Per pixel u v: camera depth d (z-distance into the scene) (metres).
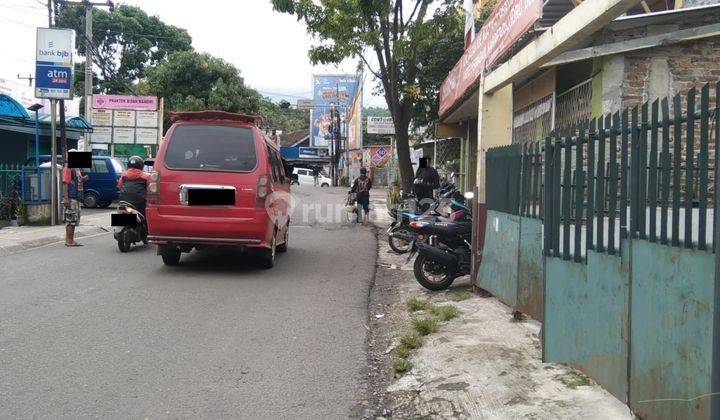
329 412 4.32
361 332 6.27
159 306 7.03
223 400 4.44
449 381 4.84
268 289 8.19
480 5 13.87
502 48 7.48
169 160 8.84
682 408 3.21
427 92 18.86
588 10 4.53
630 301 3.79
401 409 4.46
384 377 5.13
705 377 3.01
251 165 8.88
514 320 6.44
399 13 14.69
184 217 8.73
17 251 11.08
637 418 3.72
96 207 21.72
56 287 7.88
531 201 6.00
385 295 8.40
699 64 7.32
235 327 6.29
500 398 4.42
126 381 4.73
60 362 5.10
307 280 8.92
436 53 18.20
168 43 39.88
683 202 3.25
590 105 7.84
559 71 8.88
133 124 32.94
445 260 8.06
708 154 3.09
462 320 6.59
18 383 4.63
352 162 51.78
